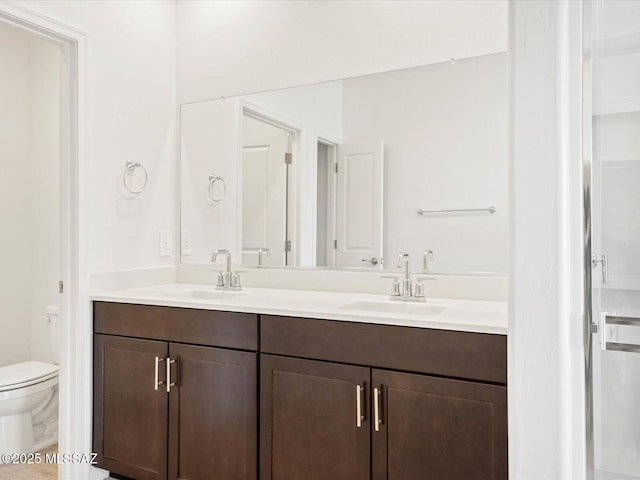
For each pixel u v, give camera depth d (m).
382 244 2.24
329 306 1.88
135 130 2.51
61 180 2.21
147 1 2.58
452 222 2.11
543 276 1.32
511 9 1.35
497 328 1.46
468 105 2.08
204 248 2.68
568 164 1.35
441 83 2.13
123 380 2.16
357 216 2.30
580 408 1.36
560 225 1.31
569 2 1.37
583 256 1.37
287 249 2.47
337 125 2.34
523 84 1.34
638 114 1.33
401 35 2.21
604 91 1.36
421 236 2.16
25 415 2.51
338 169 2.34
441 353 1.55
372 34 2.27
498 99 2.03
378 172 2.25
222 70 2.63
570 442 1.32
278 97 2.48
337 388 1.71
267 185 2.51
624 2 1.35
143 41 2.55
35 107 3.08
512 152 1.35
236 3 2.59
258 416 1.86
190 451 2.00
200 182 2.70
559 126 1.31
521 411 1.34
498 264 2.02
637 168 1.33
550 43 1.31
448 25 2.12
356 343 1.68
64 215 2.21
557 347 1.31
